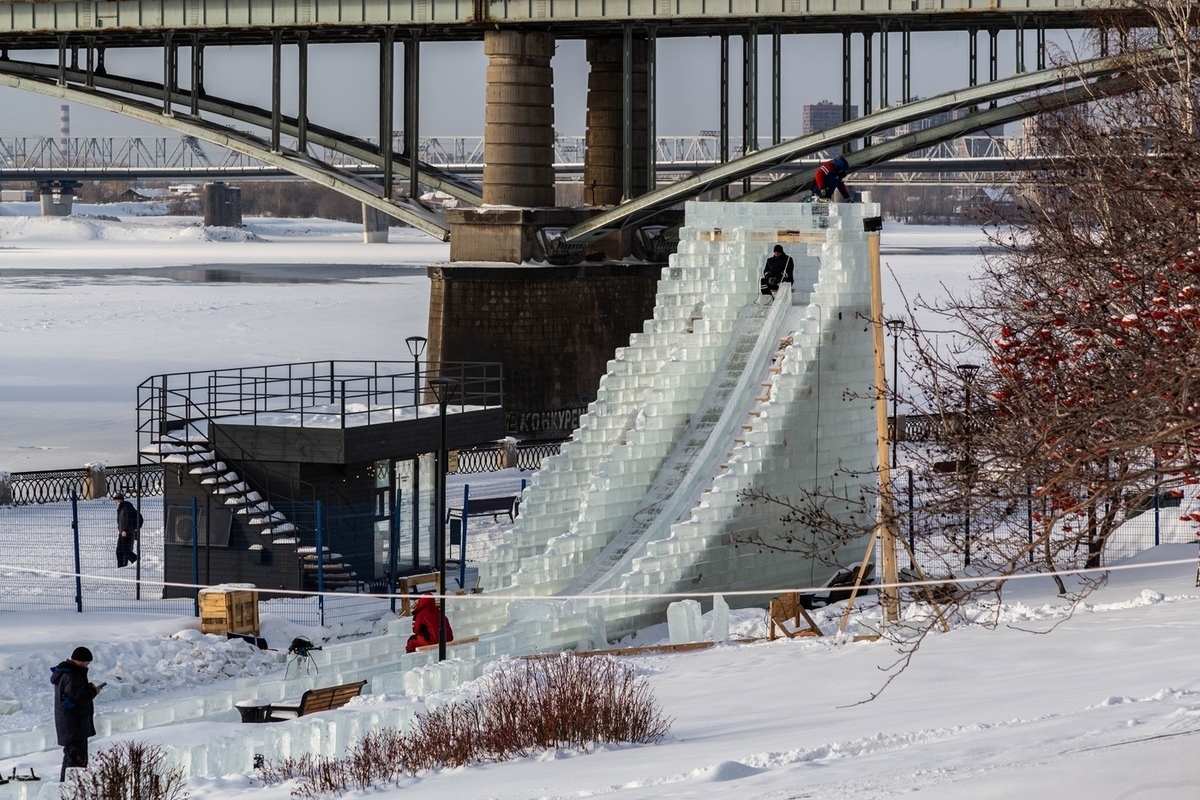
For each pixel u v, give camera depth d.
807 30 128.88
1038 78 109.31
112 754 36.25
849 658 47.44
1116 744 22.05
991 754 23.06
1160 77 58.94
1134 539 74.88
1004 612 54.34
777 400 70.06
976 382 38.91
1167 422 25.14
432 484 78.56
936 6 113.50
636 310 135.00
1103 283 37.88
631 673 43.56
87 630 61.12
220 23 132.12
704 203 78.00
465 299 128.25
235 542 73.38
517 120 130.88
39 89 138.75
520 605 63.44
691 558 66.62
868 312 73.62
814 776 23.73
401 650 58.50
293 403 120.88
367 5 129.12
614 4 122.94
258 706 47.09
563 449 72.88
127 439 110.06
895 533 39.47
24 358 160.75
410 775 34.94
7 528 83.94
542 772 31.86
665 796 23.88
